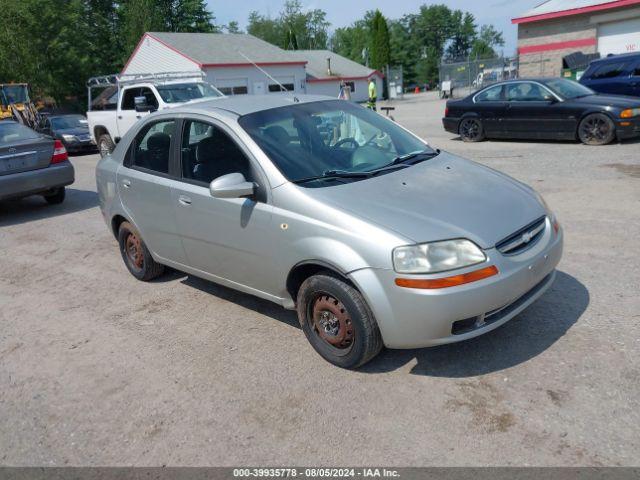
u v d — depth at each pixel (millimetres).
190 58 31719
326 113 4656
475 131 13461
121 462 3078
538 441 2912
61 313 5180
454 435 3021
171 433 3275
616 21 23328
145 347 4348
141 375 3943
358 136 4602
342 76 47938
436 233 3297
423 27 101938
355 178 3959
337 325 3707
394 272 3258
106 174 5590
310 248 3588
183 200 4535
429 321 3246
